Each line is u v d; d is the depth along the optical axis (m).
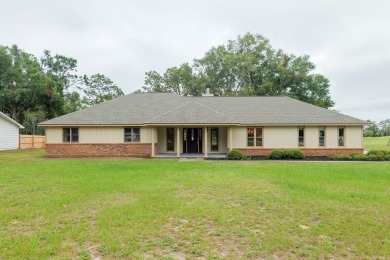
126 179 9.84
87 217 5.62
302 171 11.99
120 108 22.52
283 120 20.14
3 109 38.78
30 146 30.80
